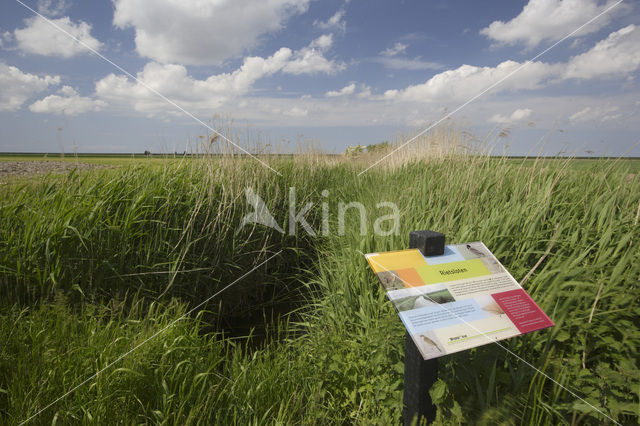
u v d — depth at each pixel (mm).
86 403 1785
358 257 3371
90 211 3256
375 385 2072
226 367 2400
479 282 1788
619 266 2279
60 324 2312
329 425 1961
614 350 1991
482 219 3326
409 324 1536
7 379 1895
